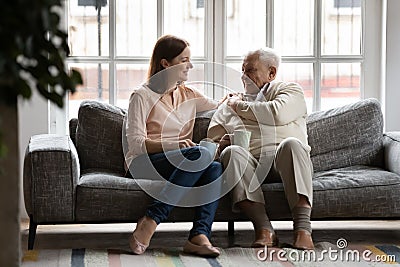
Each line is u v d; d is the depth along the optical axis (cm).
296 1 469
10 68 120
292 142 368
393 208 378
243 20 469
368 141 420
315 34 470
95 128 409
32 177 359
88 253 356
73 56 461
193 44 468
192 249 354
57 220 363
